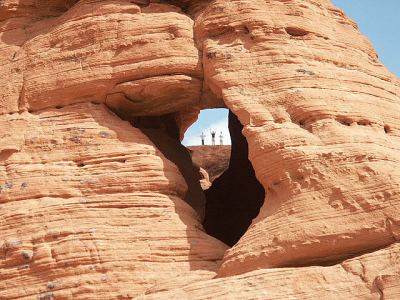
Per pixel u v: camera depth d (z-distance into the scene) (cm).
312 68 1445
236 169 1816
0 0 1647
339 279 1235
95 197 1418
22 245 1379
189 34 1510
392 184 1291
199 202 1695
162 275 1362
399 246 1243
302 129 1382
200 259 1398
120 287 1343
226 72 1446
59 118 1502
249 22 1475
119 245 1371
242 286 1241
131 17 1527
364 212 1280
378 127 1420
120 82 1498
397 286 1202
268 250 1292
